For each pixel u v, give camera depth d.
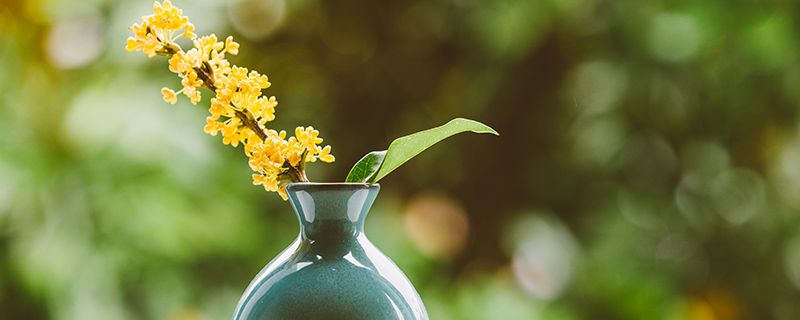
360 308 0.52
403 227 1.63
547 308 1.62
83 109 1.31
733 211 1.82
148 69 1.39
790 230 1.80
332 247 0.54
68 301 1.29
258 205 1.54
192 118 1.36
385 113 1.92
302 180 0.54
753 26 1.48
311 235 0.54
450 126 0.54
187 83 0.54
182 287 1.40
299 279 0.53
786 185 1.81
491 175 1.89
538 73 1.75
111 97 1.33
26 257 1.29
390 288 0.53
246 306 0.54
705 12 1.50
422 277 1.55
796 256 1.80
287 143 0.54
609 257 1.75
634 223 1.79
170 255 1.35
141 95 1.34
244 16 1.64
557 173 1.83
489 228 1.88
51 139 1.34
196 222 1.37
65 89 1.37
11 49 1.42
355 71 1.89
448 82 1.89
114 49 1.36
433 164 1.91
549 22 1.55
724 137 1.72
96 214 1.31
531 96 1.78
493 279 1.65
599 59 1.65
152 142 1.29
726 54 1.55
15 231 1.30
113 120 1.30
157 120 1.31
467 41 1.76
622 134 1.69
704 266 1.83
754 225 1.81
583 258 1.74
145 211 1.31
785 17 1.47
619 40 1.62
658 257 1.80
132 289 1.35
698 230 1.81
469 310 1.55
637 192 1.79
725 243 1.82
